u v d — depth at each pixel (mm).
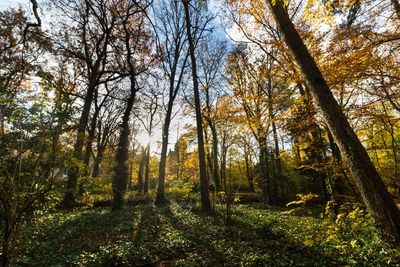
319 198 17891
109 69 20031
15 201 4047
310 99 9859
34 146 4328
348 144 5879
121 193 14727
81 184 7559
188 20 17109
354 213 6668
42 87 5281
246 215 12852
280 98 14461
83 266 5699
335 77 7988
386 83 7855
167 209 15203
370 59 7445
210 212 13383
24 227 4871
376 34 7535
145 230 9453
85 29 18719
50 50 17141
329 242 6836
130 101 16047
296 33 6824
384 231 5414
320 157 13547
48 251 6652
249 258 6121
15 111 4141
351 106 8969
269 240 7875
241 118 14375
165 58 21344
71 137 5117
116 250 6727
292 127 10898
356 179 5816
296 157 17359
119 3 16516
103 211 14297
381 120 9156
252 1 14078
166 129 20844
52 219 10125
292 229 9133
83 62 20797
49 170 4434
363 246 5926
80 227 9695
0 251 4270
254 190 29172
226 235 8453
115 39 18219
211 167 22344
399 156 10219
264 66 18328
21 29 16234
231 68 21562
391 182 10164
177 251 7012
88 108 16234
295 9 12070
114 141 31891
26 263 5543
